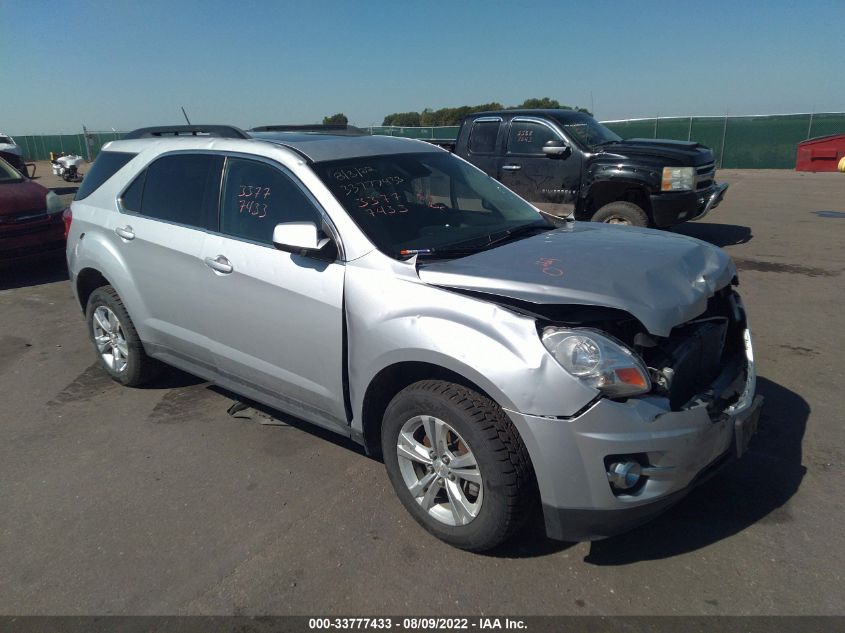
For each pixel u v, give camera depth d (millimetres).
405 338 2957
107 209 4816
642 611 2664
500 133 9812
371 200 3576
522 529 3201
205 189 4125
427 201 3842
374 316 3107
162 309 4414
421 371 3145
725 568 2887
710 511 3289
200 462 3969
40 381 5320
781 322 6070
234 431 4348
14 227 8383
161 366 5027
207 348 4145
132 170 4711
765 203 13703
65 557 3143
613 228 3984
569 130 9250
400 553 3066
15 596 2896
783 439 3939
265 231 3736
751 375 3275
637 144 9000
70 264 5203
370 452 3453
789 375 4871
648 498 2652
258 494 3602
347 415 3447
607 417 2574
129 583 2947
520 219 4086
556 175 9328
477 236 3656
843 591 2729
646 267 3041
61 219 8898
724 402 2986
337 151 3873
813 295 6895
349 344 3275
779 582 2791
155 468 3920
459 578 2891
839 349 5355
